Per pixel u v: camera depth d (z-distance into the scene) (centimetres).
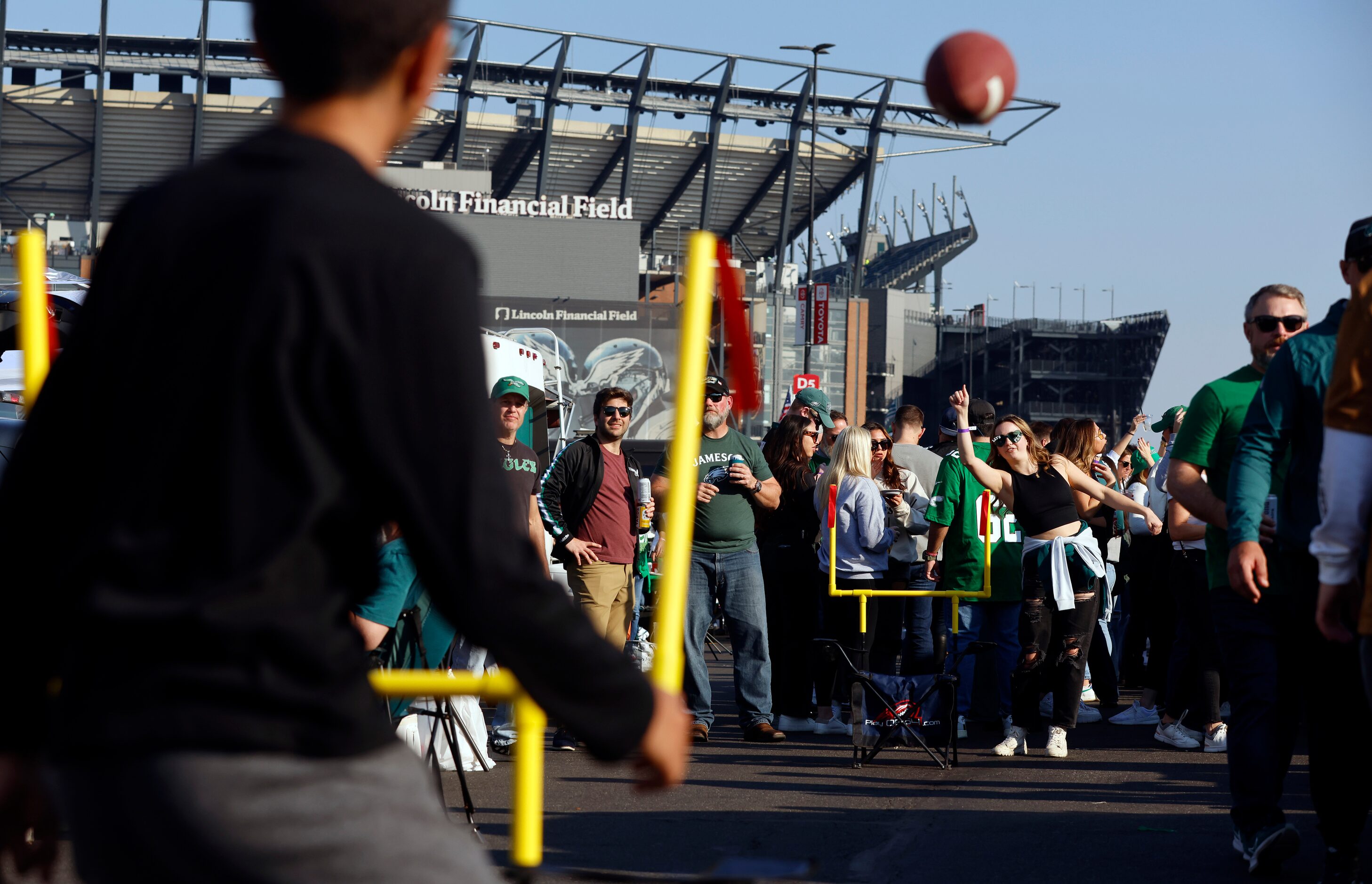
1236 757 662
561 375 2494
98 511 186
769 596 1238
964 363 14975
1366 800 586
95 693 179
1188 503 664
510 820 808
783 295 10038
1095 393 14662
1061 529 1046
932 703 1018
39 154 10200
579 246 10538
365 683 189
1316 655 584
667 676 248
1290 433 587
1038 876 670
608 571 1097
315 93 200
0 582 205
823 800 871
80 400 199
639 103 10606
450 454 183
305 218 184
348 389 181
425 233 189
